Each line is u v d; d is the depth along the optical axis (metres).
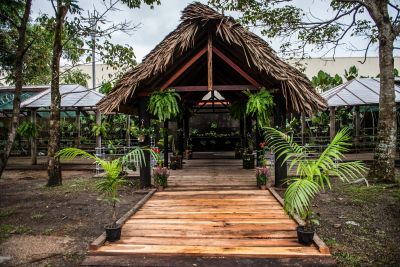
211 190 6.83
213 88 6.93
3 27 8.93
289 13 9.01
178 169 9.82
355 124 14.80
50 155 8.12
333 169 3.74
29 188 8.03
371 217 5.19
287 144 4.73
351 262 3.56
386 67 7.65
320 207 5.79
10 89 15.42
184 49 6.64
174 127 15.48
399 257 3.70
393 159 7.64
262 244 3.77
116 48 7.78
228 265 3.30
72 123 16.78
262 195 6.31
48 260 3.70
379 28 7.71
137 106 8.17
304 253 3.47
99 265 3.37
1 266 3.56
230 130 16.78
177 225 4.52
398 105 12.73
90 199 6.57
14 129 6.10
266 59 6.36
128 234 4.17
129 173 8.97
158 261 3.42
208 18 6.38
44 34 8.67
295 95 6.42
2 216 5.49
